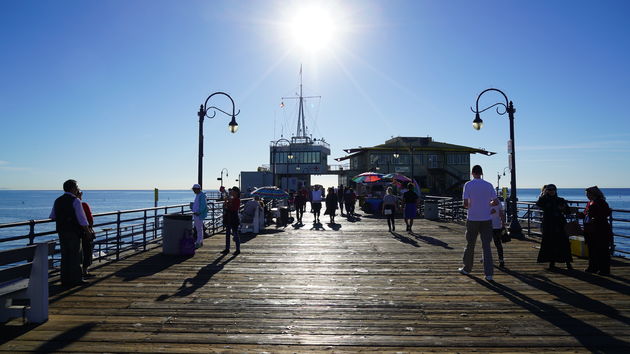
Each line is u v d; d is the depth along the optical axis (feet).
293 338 14.87
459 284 23.49
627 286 22.76
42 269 16.44
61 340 14.49
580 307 18.75
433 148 179.42
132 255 33.53
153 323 16.40
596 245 25.84
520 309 18.49
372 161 180.04
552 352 13.64
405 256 33.60
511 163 47.24
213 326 16.11
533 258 31.91
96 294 20.76
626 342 14.48
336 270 27.63
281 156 211.41
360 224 65.57
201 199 38.73
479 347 14.07
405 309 18.56
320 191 69.92
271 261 31.04
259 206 57.21
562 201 27.76
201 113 50.72
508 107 48.21
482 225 24.67
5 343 14.20
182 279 24.48
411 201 53.98
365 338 14.89
